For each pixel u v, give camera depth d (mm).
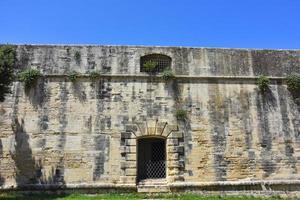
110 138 20438
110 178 19812
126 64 21641
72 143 20266
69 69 21359
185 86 21562
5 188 19328
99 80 21312
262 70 22344
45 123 20484
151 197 19047
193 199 18484
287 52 22922
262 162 20719
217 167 20406
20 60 21438
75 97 20969
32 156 19984
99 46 21875
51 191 19500
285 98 22016
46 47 21750
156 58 22109
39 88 21000
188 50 22203
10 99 20688
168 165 20188
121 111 20891
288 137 21312
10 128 20312
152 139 21078
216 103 21453
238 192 20031
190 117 21062
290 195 20250
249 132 21156
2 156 19891
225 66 22141
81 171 19891
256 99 21781
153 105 21094
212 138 20844
